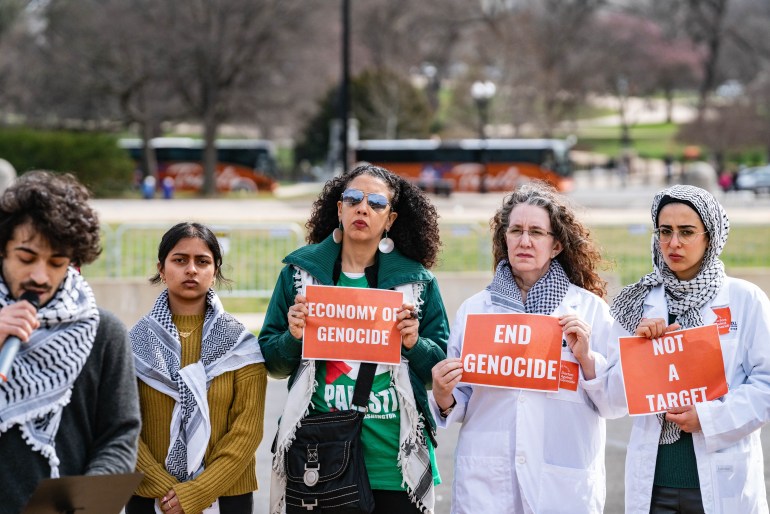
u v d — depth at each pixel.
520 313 9.45
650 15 168.88
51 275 6.90
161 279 10.16
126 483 6.90
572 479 9.30
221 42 97.44
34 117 109.62
